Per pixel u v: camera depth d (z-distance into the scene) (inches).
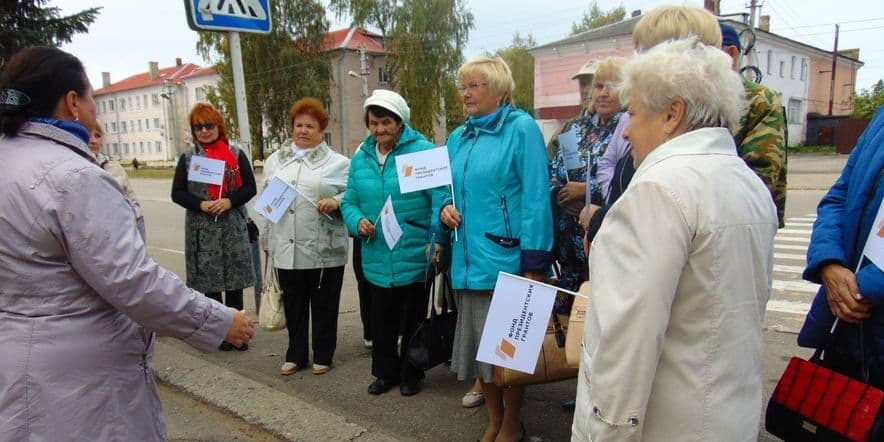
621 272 52.4
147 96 2625.5
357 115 1731.1
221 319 70.9
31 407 61.7
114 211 63.3
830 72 1692.9
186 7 145.5
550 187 111.8
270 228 150.6
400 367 140.6
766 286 56.0
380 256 131.3
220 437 119.9
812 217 426.0
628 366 50.8
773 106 80.7
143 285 63.4
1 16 283.0
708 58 56.1
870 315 67.1
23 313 62.6
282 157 155.6
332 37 1364.4
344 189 149.3
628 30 1112.2
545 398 131.9
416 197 129.0
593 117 118.6
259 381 146.1
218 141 163.8
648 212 51.8
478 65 106.2
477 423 121.6
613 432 51.7
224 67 1246.3
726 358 52.9
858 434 63.4
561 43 1216.8
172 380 143.6
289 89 1262.3
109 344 66.3
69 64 67.2
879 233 64.6
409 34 1227.9
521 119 103.0
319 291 148.9
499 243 102.1
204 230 160.6
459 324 109.3
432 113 1275.8
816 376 67.9
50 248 61.4
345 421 120.7
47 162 61.9
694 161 53.5
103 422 65.9
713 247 51.4
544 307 80.0
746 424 53.9
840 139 1199.6
